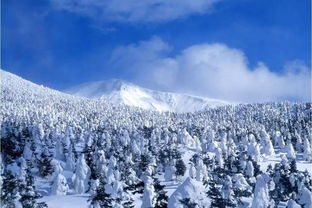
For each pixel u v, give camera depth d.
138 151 191.00
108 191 116.75
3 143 167.38
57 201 122.25
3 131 192.88
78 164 143.88
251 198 108.31
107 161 170.38
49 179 156.62
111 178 133.25
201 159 165.38
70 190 143.38
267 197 95.00
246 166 158.25
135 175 145.25
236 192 91.19
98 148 173.50
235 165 156.00
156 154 186.00
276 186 125.38
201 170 158.12
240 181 127.75
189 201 61.03
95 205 75.00
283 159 149.88
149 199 79.38
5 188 70.38
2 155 143.38
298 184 120.06
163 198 61.19
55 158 186.88
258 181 95.25
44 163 159.62
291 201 96.69
